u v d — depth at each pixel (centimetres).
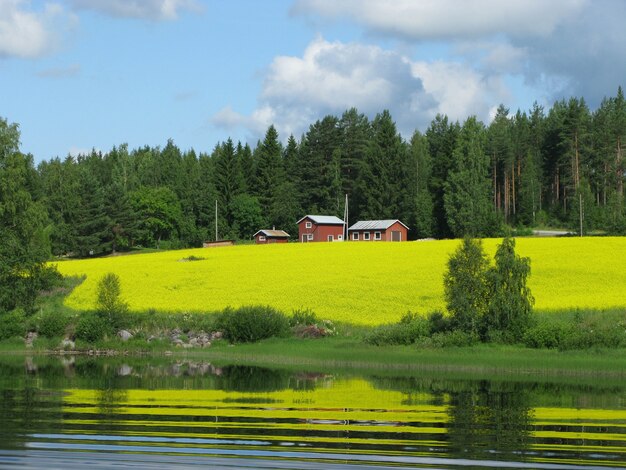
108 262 8362
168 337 5388
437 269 6738
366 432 2316
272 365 4297
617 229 12331
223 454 2019
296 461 1953
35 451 2039
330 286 6291
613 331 4394
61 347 5306
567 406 2825
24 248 6372
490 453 2048
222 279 6875
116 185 13662
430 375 3772
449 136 14212
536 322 4459
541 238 8294
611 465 1928
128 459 1961
